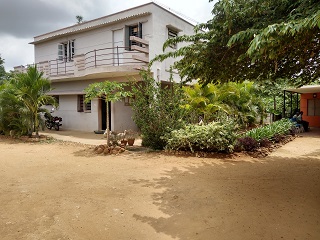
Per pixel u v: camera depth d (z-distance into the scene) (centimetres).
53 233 315
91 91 829
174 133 815
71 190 476
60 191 470
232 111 1237
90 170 624
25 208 393
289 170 607
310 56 457
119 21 1304
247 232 314
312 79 625
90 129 1476
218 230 321
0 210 386
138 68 1149
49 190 476
